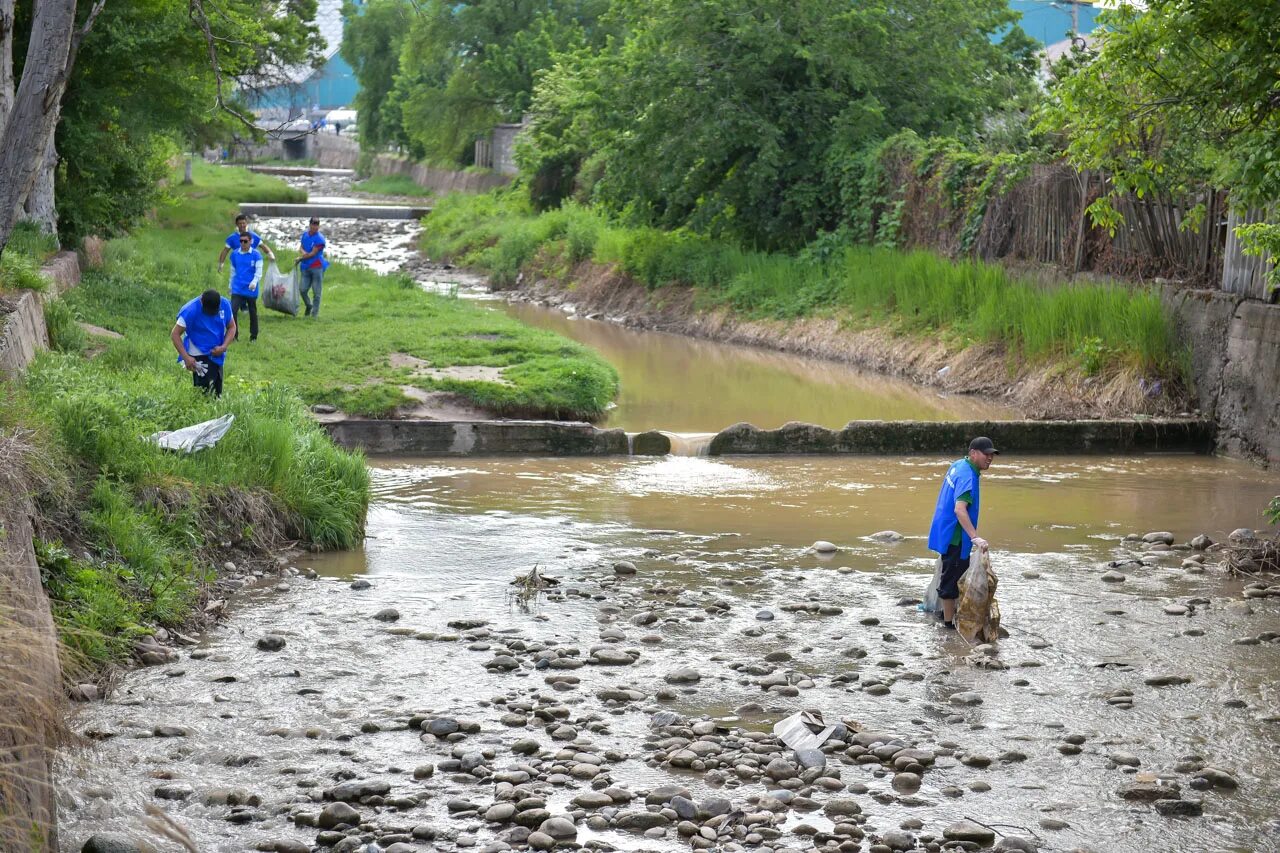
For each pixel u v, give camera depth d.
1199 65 13.76
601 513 13.91
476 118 67.31
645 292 33.22
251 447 12.65
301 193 61.66
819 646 9.80
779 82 31.31
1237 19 13.28
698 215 32.56
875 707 8.59
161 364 16.48
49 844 5.50
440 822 6.84
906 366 24.19
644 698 8.66
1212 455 18.08
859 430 17.47
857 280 27.08
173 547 10.85
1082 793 7.35
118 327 19.83
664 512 13.99
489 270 42.44
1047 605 10.90
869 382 23.59
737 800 7.15
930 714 8.49
